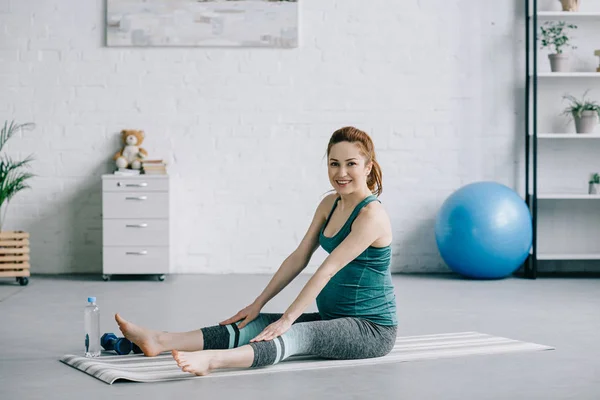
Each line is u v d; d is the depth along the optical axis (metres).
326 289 2.78
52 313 3.90
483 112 5.68
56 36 5.58
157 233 5.20
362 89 5.66
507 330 3.43
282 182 5.66
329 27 5.63
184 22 5.57
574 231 5.73
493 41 5.66
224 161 5.64
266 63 5.62
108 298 4.43
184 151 5.62
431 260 5.68
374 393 2.32
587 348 3.02
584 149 5.71
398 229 5.69
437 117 5.68
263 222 5.66
